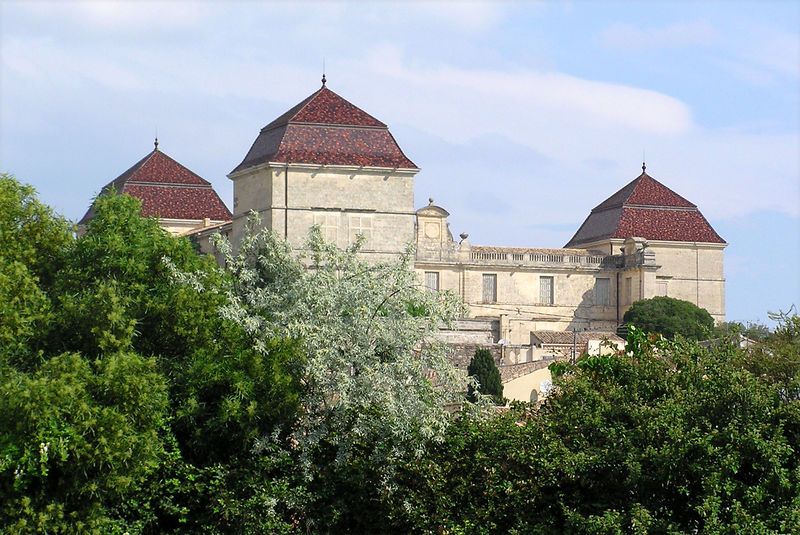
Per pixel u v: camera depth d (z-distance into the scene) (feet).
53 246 291.58
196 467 268.62
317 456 277.85
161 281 287.89
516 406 295.28
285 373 271.69
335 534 277.44
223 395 270.46
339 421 273.13
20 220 291.99
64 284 282.56
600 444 257.75
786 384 261.24
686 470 240.94
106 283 279.28
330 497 276.00
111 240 284.82
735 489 234.99
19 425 238.07
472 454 274.16
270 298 287.28
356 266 291.58
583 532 243.60
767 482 233.96
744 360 272.92
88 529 245.45
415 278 293.23
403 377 279.08
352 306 281.95
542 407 283.38
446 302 291.99
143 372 256.11
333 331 277.03
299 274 290.56
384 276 290.15
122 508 260.83
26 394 236.84
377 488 273.95
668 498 245.65
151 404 253.44
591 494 257.55
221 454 274.16
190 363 272.92
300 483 271.90
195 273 291.79
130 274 285.23
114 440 243.19
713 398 248.73
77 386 243.81
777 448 233.76
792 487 232.53
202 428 270.46
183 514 264.93
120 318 266.57
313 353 274.57
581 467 249.55
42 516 238.89
